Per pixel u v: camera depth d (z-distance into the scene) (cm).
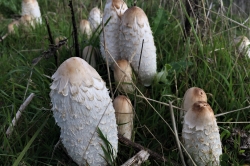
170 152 23
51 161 22
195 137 19
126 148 23
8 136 23
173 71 28
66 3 52
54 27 45
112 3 27
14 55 37
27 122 24
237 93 27
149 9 42
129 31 25
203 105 19
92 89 17
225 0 50
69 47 34
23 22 45
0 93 28
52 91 18
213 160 20
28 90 28
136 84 27
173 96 25
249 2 48
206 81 28
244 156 22
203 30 34
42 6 56
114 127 20
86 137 18
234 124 25
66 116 18
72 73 17
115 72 26
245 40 34
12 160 21
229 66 28
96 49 32
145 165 21
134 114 24
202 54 29
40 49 37
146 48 26
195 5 32
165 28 37
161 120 24
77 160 20
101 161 20
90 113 18
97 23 41
